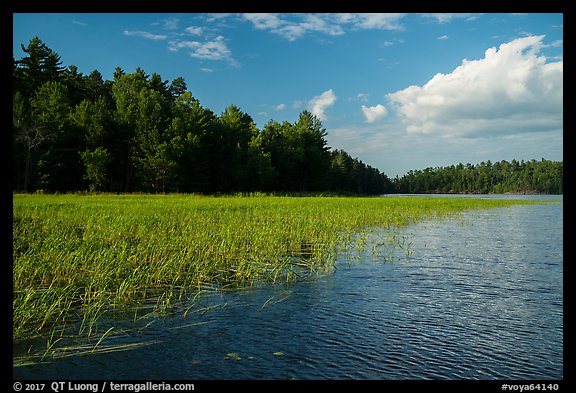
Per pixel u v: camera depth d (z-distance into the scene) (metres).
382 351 7.48
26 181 53.72
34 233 16.05
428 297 10.69
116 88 76.25
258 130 99.75
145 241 15.74
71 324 8.43
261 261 14.04
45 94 63.09
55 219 20.44
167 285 11.32
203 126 74.75
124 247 13.66
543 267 14.28
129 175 68.25
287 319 8.93
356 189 141.12
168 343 7.64
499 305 10.12
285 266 13.73
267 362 6.98
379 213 32.50
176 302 9.92
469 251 17.28
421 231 24.09
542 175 180.38
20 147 55.12
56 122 58.97
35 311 8.59
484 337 8.18
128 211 25.27
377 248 17.61
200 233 18.09
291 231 20.31
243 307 9.67
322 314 9.28
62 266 11.76
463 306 10.02
